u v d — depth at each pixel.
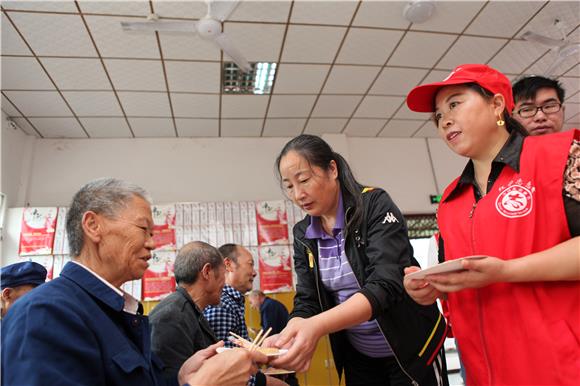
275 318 3.57
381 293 1.04
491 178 0.94
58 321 0.80
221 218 4.46
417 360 1.20
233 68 3.90
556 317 0.77
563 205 0.78
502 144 0.95
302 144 1.25
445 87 0.99
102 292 0.97
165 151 5.22
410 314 1.22
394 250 1.16
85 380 0.79
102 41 3.35
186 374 1.10
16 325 0.78
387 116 5.14
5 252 4.04
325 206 1.27
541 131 1.54
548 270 0.74
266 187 5.29
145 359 1.01
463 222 0.98
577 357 0.73
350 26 3.41
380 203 1.26
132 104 4.38
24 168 4.72
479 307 0.90
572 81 4.69
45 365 0.74
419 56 3.93
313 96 4.52
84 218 1.01
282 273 4.38
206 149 5.32
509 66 4.27
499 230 0.87
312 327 0.95
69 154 4.97
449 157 5.88
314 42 3.59
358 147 5.70
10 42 3.28
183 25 2.86
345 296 1.34
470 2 3.26
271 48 3.64
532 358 0.79
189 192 5.11
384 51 3.81
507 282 0.79
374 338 1.34
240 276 2.90
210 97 4.36
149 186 5.05
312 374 3.95
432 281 0.84
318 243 1.39
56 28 3.16
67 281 0.94
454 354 4.61
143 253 1.05
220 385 0.91
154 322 1.60
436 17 3.40
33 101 4.18
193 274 1.95
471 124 0.93
